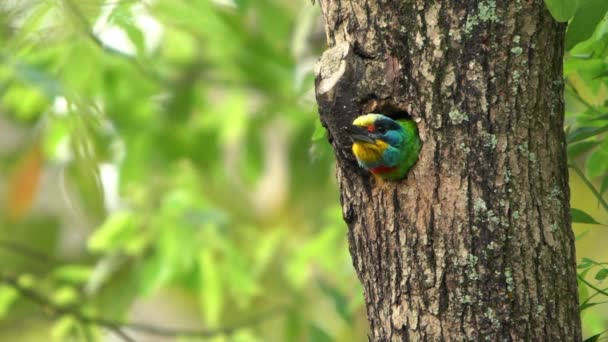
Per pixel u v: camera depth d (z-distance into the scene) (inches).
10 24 446.9
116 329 438.6
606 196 422.6
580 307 247.0
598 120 269.0
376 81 230.4
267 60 560.7
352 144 235.0
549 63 227.1
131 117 558.9
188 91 573.9
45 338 568.4
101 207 475.8
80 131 439.5
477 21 223.3
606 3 233.6
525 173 221.9
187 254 470.3
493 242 219.9
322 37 455.2
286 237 518.9
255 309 583.8
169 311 634.8
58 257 608.7
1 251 596.1
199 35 538.3
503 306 218.7
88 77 443.2
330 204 594.2
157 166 580.4
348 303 410.6
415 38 227.5
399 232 229.1
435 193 225.1
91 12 422.0
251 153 584.4
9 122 606.5
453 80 224.5
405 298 226.4
